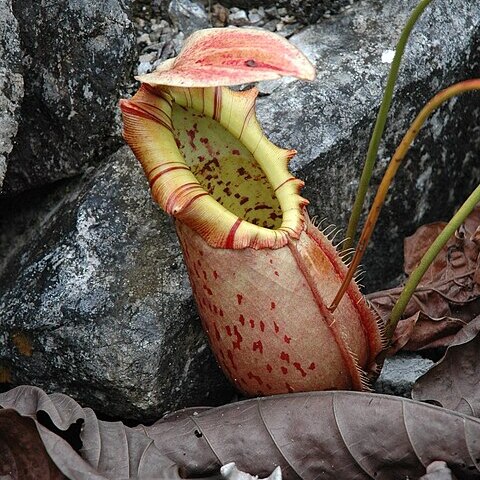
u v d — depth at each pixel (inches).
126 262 36.3
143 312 35.8
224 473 32.4
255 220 34.4
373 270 39.3
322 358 33.2
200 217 31.9
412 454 32.4
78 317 35.7
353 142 37.4
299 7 39.8
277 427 33.1
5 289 37.3
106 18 37.5
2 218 39.2
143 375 35.4
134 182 37.2
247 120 32.8
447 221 40.7
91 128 37.8
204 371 36.4
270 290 32.4
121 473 32.3
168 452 33.3
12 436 32.2
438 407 32.4
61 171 38.1
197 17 39.8
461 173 40.4
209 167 33.6
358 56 38.5
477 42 39.6
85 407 35.0
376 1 39.8
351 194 37.9
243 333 33.0
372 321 33.9
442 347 37.3
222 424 33.5
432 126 38.9
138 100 32.1
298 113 37.4
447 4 39.4
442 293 37.3
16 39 35.5
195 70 31.2
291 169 36.7
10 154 37.8
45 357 36.0
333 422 32.8
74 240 36.6
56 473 32.3
